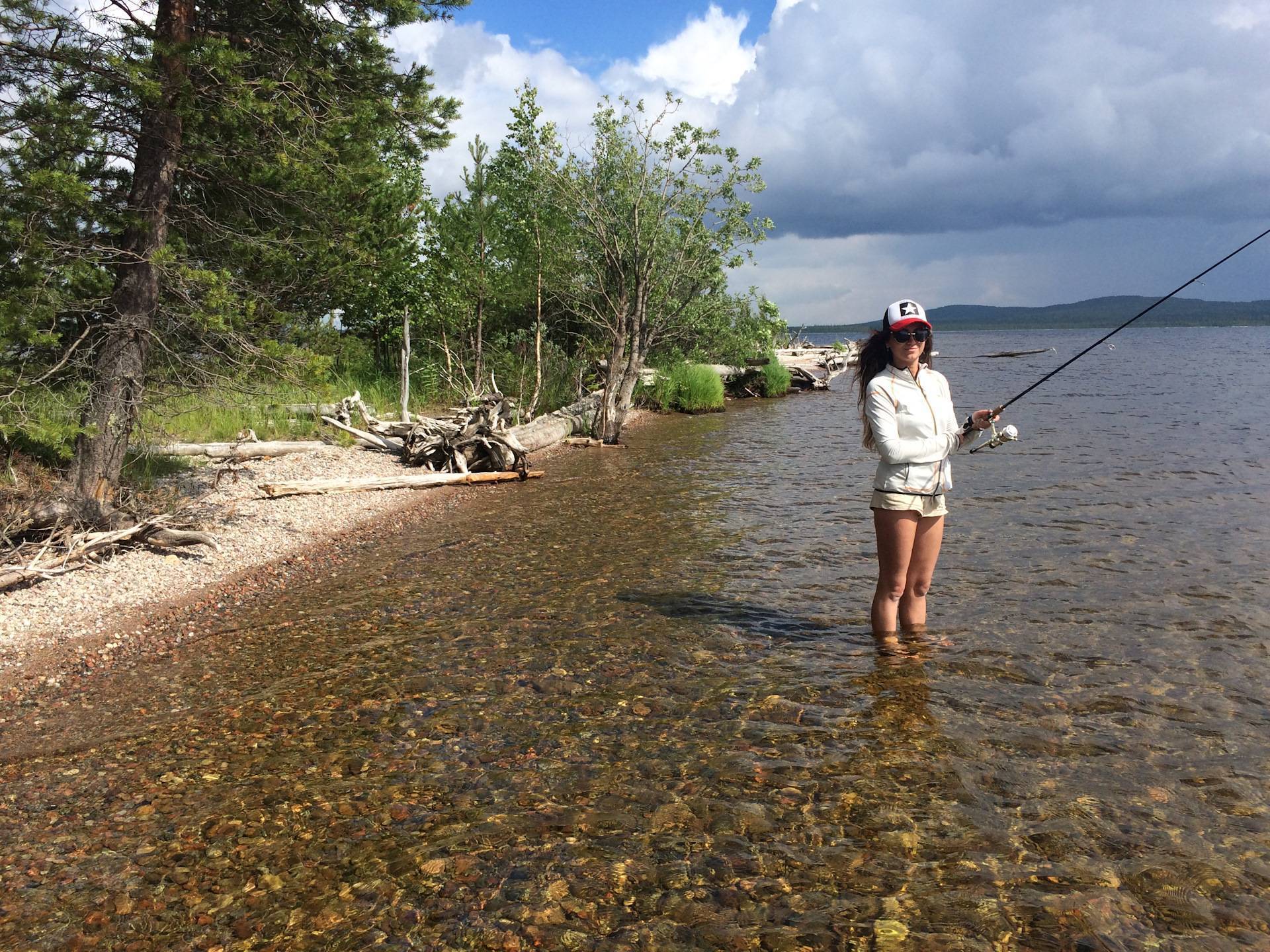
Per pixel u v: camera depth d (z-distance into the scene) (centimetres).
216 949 276
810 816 340
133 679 523
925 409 471
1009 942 267
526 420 1753
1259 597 586
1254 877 294
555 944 273
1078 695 439
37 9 683
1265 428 1542
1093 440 1418
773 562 728
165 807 366
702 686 473
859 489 1056
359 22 905
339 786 379
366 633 588
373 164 945
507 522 948
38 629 610
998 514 866
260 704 474
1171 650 496
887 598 517
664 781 372
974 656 496
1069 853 311
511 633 574
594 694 469
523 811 353
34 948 277
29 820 359
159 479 1020
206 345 846
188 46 723
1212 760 372
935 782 362
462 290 1816
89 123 733
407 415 1456
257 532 888
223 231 874
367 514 1005
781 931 276
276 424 1402
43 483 820
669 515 945
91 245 738
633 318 1677
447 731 431
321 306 1467
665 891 298
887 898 290
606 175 1672
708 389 2189
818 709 435
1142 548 720
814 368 3634
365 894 302
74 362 775
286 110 830
